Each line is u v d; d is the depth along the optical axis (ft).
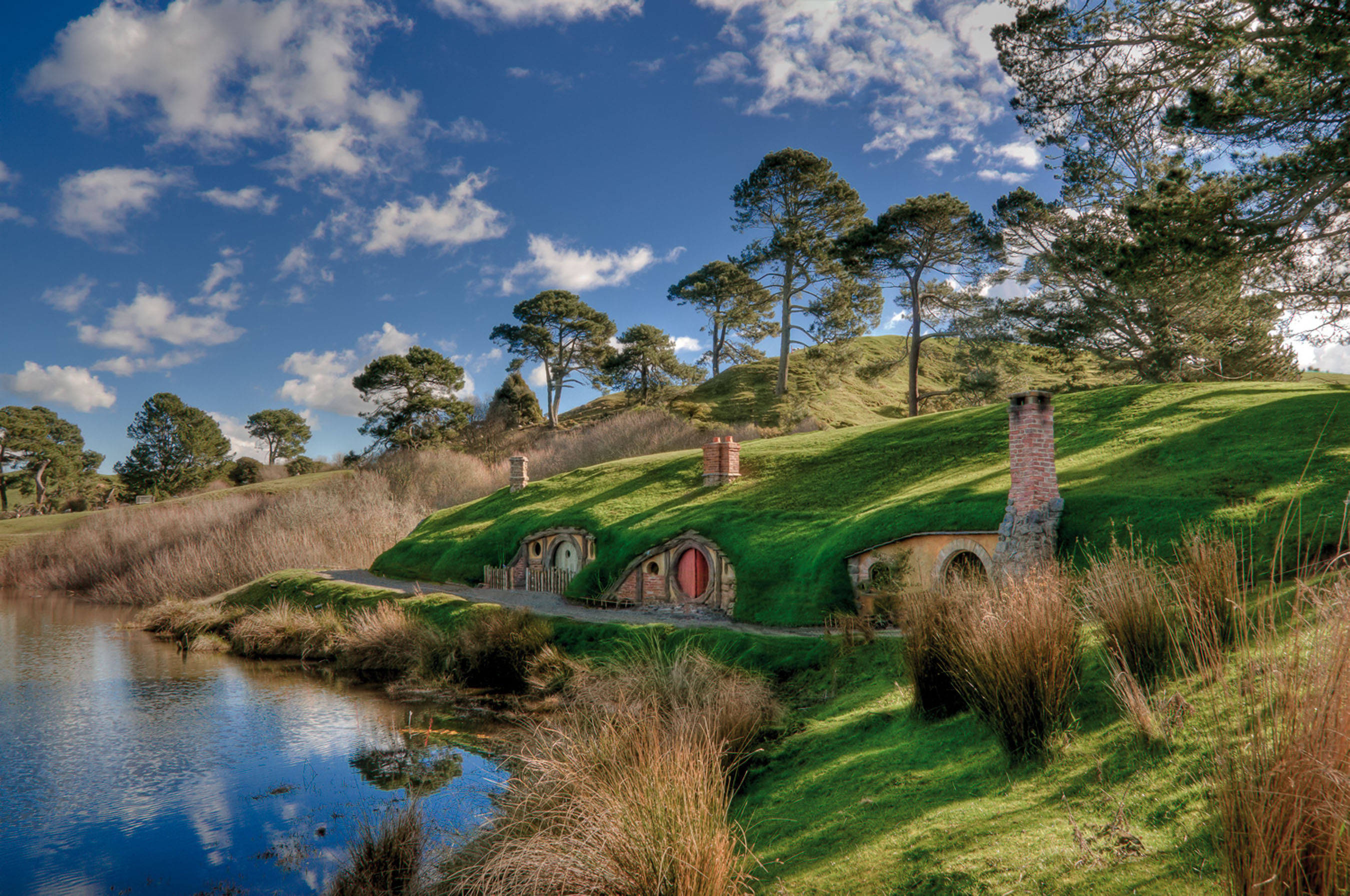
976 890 18.62
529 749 35.24
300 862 38.73
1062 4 71.20
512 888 21.80
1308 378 127.44
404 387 245.45
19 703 72.28
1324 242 65.87
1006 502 65.72
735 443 105.91
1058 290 138.00
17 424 326.85
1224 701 18.22
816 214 212.23
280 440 390.63
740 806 31.19
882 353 329.31
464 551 119.96
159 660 92.43
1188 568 27.61
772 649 57.26
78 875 38.75
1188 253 57.21
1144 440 75.82
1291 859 13.57
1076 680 26.96
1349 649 14.20
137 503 289.33
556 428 266.98
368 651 81.71
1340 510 47.75
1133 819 19.61
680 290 265.75
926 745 30.40
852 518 79.15
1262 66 56.85
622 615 82.89
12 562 201.77
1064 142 99.66
